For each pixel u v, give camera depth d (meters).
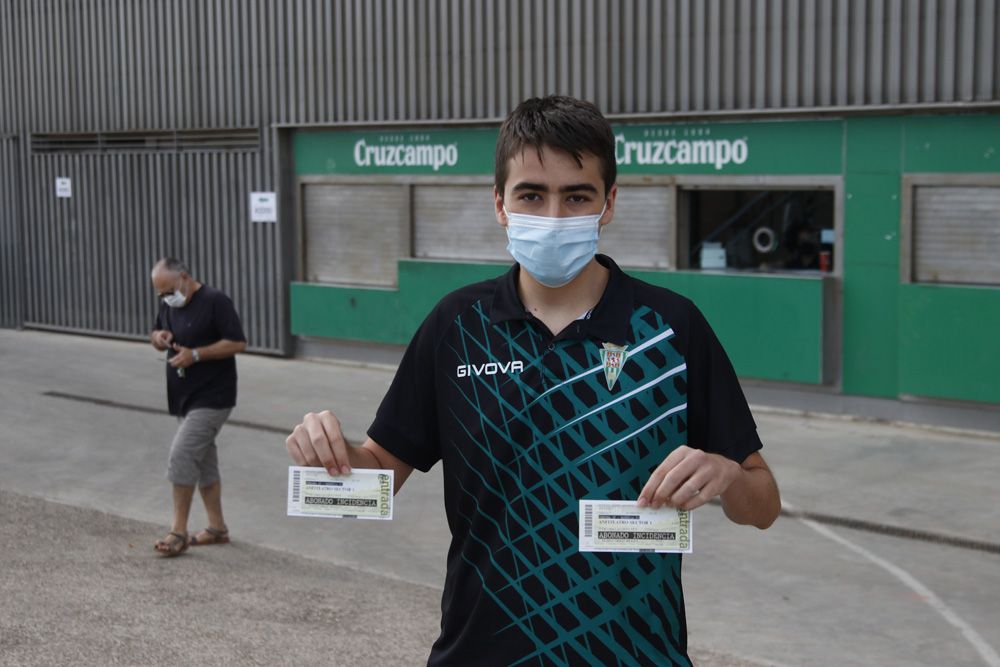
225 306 7.32
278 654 5.62
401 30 13.91
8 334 18.20
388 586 6.83
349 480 2.41
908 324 10.84
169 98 16.22
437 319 2.54
